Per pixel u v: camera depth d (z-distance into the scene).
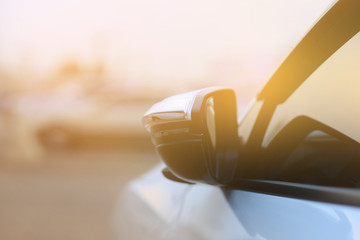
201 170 1.30
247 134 1.62
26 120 11.38
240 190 1.41
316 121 1.59
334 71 1.45
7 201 6.77
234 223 1.31
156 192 2.22
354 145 1.49
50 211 6.16
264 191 1.28
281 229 1.08
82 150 12.13
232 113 1.42
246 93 11.53
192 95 1.28
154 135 1.33
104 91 12.54
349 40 1.33
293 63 1.46
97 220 5.70
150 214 2.10
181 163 1.31
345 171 1.59
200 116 1.23
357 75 1.41
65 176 8.82
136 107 12.31
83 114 12.17
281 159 1.64
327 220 0.96
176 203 1.88
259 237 1.14
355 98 1.44
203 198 1.64
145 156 11.30
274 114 1.60
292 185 1.15
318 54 1.38
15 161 10.66
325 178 1.62
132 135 12.20
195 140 1.25
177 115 1.24
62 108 12.27
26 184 8.09
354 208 0.93
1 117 11.19
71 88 12.78
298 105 1.60
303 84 1.52
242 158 1.57
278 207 1.15
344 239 0.89
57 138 12.20
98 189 7.60
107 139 12.25
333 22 1.27
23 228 5.41
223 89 1.33
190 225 1.61
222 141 1.41
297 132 1.64
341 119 1.50
